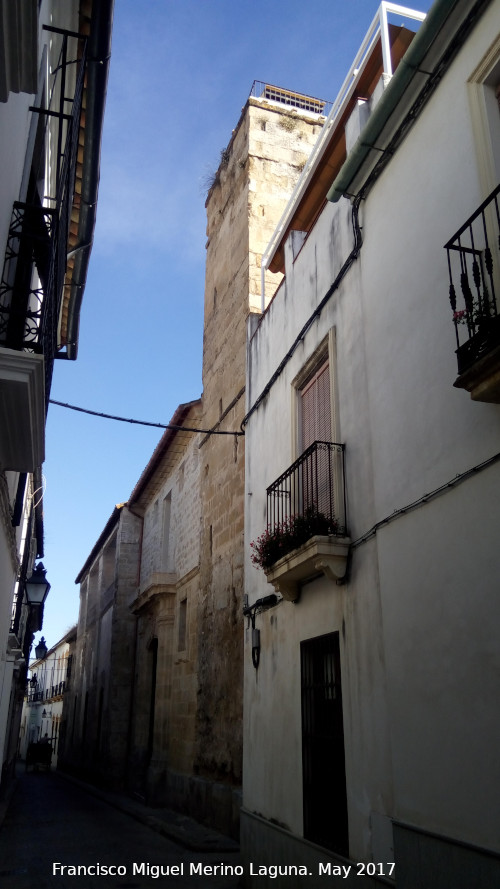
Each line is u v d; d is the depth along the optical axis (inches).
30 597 506.6
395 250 253.0
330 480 286.7
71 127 245.0
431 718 198.5
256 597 383.6
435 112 233.8
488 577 180.9
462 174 214.7
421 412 222.2
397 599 223.6
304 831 278.7
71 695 1499.8
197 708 549.0
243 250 569.3
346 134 317.4
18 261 236.4
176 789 589.9
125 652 945.5
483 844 171.5
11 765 877.2
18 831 539.2
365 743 238.2
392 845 213.0
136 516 1013.8
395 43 321.4
